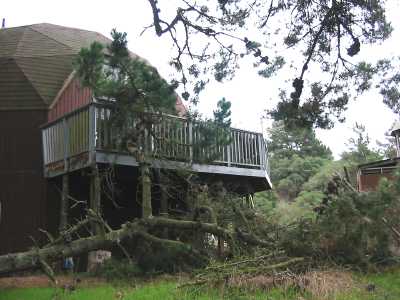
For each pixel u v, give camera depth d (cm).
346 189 1011
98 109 1166
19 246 1384
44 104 1488
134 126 1067
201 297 760
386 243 955
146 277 1000
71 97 1540
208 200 1116
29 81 1523
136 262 1033
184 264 1029
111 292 842
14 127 1468
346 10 1134
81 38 1802
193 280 828
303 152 5353
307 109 1252
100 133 1153
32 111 1482
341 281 801
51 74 1562
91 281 988
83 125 1188
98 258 1195
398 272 926
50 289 898
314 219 1027
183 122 1186
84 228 1402
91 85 969
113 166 1173
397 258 965
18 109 1477
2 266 808
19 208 1409
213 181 1411
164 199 1238
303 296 759
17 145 1455
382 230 945
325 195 1026
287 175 4675
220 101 1154
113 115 1052
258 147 1488
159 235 1127
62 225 1235
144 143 1106
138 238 1020
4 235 1391
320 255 936
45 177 1355
